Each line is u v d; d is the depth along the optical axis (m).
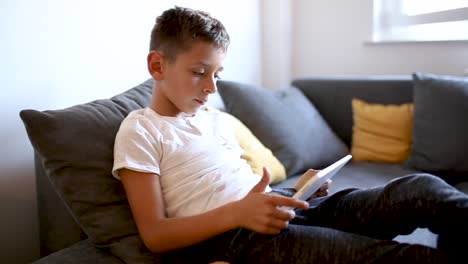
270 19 2.61
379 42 2.47
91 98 1.55
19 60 1.31
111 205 1.06
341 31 2.60
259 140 1.82
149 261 0.98
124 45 1.66
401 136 1.99
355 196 1.03
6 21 1.27
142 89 1.35
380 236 0.99
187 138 1.09
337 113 2.19
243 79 2.50
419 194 0.90
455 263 0.86
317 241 0.89
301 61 2.75
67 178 1.04
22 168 1.36
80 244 1.08
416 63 2.38
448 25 2.26
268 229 0.88
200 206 1.02
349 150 2.12
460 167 1.76
